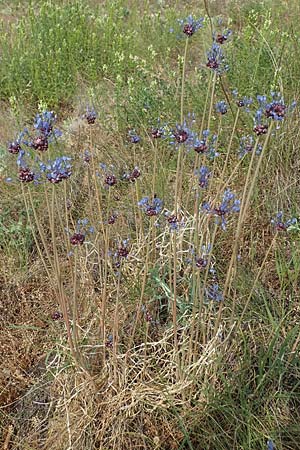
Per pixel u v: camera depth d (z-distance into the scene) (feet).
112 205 12.98
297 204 12.95
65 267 12.12
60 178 7.51
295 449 8.46
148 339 10.00
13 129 16.48
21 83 18.76
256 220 12.53
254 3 23.75
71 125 16.61
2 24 21.70
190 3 25.40
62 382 9.44
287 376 9.30
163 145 14.56
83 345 9.32
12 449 9.30
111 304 10.51
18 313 11.63
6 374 10.34
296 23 20.76
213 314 9.70
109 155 14.71
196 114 15.37
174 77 17.26
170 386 8.96
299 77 16.16
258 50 17.65
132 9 24.52
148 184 13.15
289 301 10.62
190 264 10.25
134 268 10.80
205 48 17.63
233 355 9.42
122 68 18.20
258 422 8.63
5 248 12.77
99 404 8.86
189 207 12.17
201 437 8.68
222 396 8.72
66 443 8.86
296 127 14.25
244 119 14.73
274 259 11.77
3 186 14.23
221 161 14.08
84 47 20.80
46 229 13.35
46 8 22.58
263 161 13.53
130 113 15.70
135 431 8.87
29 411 9.84
